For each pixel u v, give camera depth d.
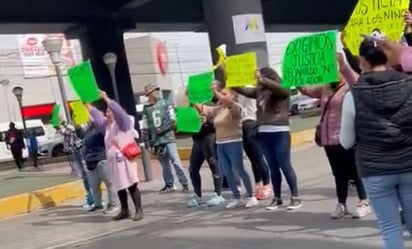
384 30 5.57
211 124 8.80
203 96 8.59
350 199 7.82
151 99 11.12
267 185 8.71
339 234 6.30
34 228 9.42
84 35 15.91
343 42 5.95
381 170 4.06
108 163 8.80
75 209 10.84
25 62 49.69
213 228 7.43
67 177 17.14
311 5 21.52
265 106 7.50
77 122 9.67
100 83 15.99
